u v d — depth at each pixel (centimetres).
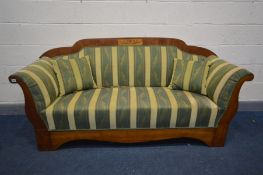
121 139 177
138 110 166
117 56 207
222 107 169
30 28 219
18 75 156
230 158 172
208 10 220
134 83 208
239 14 223
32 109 164
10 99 239
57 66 189
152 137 177
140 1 215
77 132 173
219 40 231
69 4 213
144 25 223
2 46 222
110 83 207
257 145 188
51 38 223
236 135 202
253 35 230
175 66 203
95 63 206
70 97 181
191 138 197
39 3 211
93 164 166
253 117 234
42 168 162
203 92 185
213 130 178
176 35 228
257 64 240
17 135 202
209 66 195
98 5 215
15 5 210
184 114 169
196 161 169
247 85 245
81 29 222
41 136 174
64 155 175
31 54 227
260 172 158
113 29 223
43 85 165
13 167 162
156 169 161
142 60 207
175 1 216
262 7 221
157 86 210
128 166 164
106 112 166
